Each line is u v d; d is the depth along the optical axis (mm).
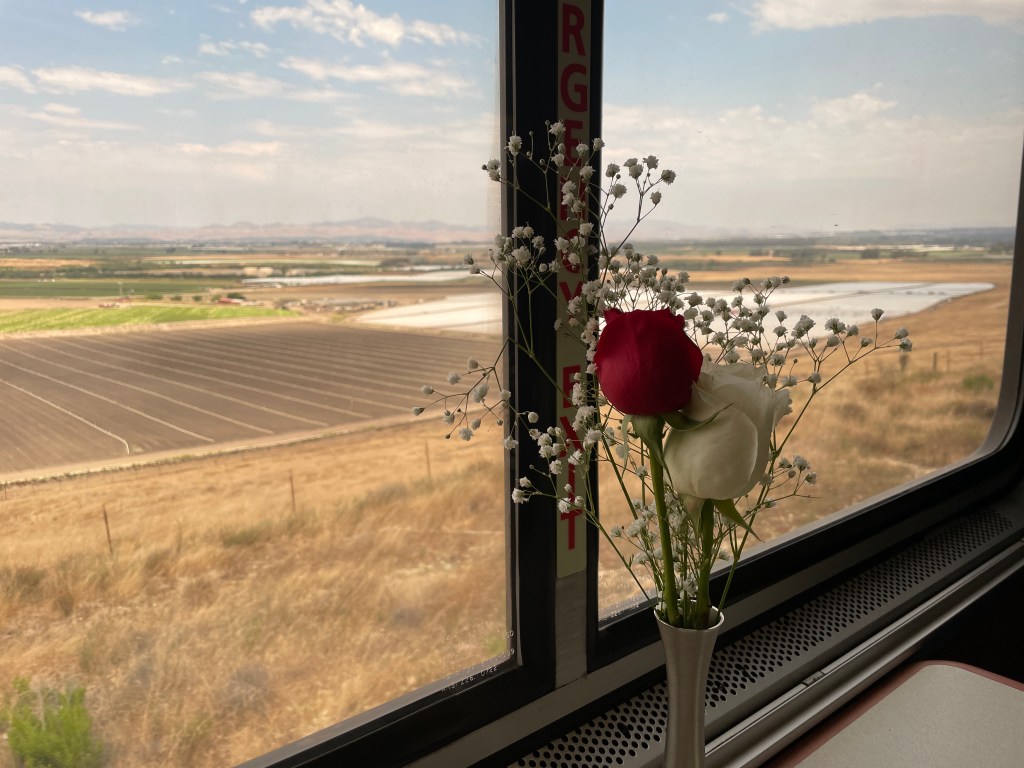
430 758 815
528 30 809
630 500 612
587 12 849
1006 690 965
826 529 1339
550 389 873
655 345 430
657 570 595
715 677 1047
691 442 451
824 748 864
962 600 1387
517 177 823
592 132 872
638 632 1030
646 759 911
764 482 555
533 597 918
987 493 1803
